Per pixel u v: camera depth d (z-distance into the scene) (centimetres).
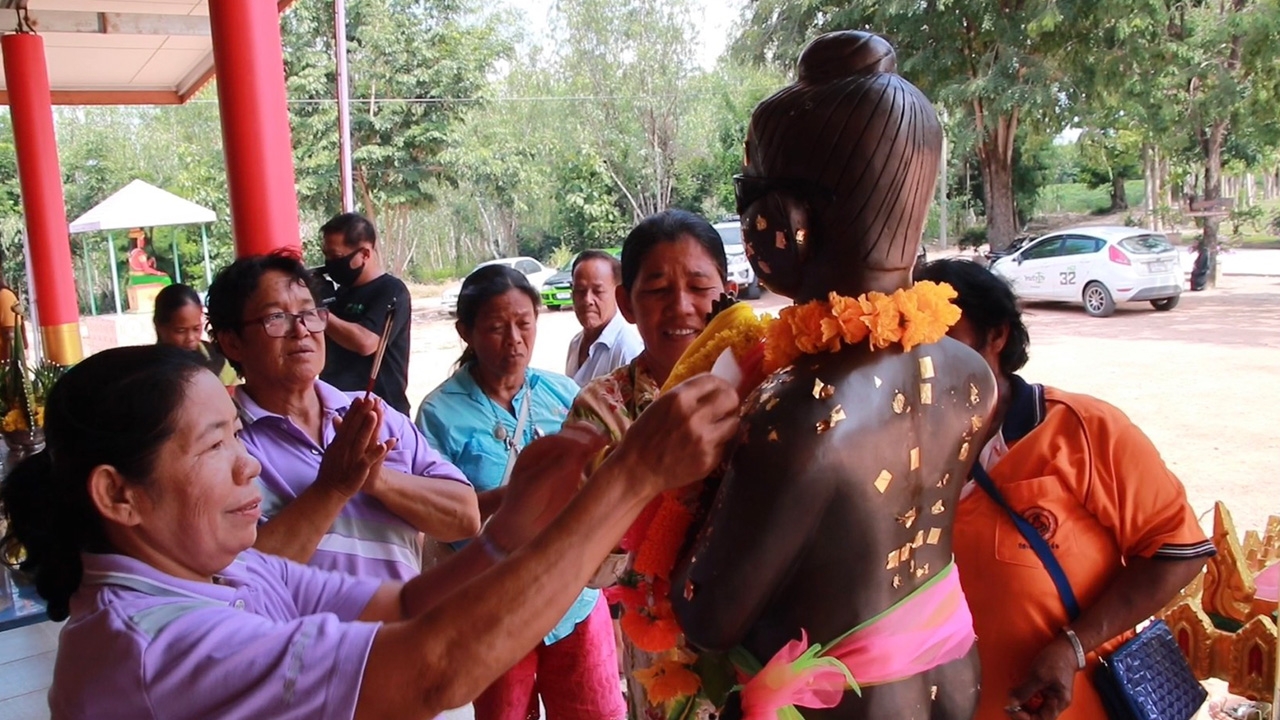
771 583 103
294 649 109
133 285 1970
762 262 112
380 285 388
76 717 114
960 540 177
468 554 154
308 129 1733
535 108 2108
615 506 106
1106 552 173
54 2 866
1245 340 966
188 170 2347
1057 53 1293
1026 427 176
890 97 103
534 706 262
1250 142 1653
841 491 100
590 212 2166
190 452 124
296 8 1712
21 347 419
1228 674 228
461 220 2423
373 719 107
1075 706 175
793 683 104
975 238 1938
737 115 2091
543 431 280
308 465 209
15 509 126
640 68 2048
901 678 107
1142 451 171
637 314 193
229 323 210
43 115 893
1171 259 1195
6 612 261
